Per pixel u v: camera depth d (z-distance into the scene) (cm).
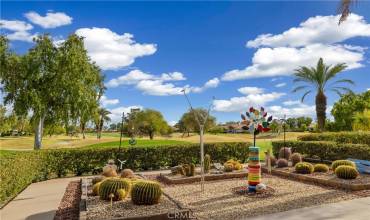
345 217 696
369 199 866
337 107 4434
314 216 709
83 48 2373
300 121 5503
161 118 5716
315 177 1148
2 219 765
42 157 1403
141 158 1636
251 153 1009
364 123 3100
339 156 1581
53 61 2244
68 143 4397
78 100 2281
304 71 3127
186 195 982
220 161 1791
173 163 1698
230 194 979
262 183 1101
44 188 1184
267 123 1044
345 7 1222
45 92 2239
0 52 2156
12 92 2200
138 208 741
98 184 912
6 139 5581
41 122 2356
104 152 1572
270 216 720
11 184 1009
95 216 689
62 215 789
